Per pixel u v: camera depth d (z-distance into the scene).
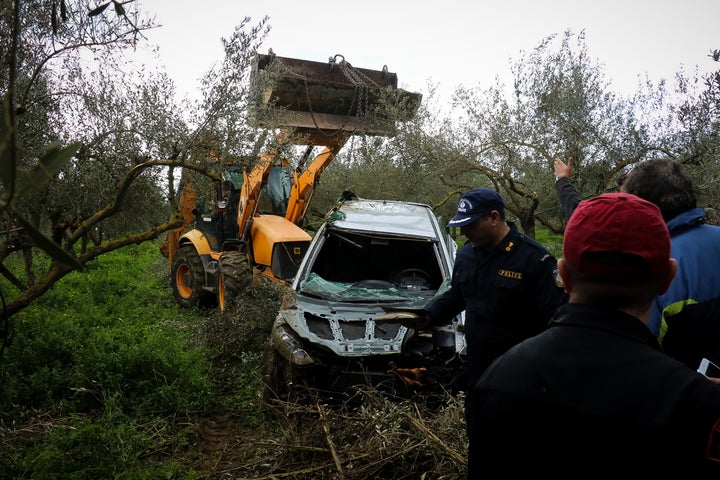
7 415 4.25
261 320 6.16
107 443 3.85
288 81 7.09
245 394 5.09
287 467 3.54
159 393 4.70
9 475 3.44
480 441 1.17
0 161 0.71
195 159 4.90
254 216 8.04
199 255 8.41
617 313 1.11
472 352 2.91
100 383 4.70
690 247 1.96
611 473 1.00
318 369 4.57
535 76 6.94
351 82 7.80
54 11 1.56
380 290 5.36
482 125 7.21
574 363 1.08
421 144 7.46
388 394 4.13
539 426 1.07
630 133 6.36
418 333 4.77
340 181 10.35
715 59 3.81
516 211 7.23
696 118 5.31
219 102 4.72
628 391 1.02
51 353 5.26
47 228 6.65
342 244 6.12
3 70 3.83
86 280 10.06
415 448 3.27
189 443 4.26
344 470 3.27
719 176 4.32
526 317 2.80
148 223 8.34
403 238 5.62
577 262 1.13
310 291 5.23
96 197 5.04
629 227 1.09
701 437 0.94
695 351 1.93
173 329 6.93
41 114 4.39
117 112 4.92
